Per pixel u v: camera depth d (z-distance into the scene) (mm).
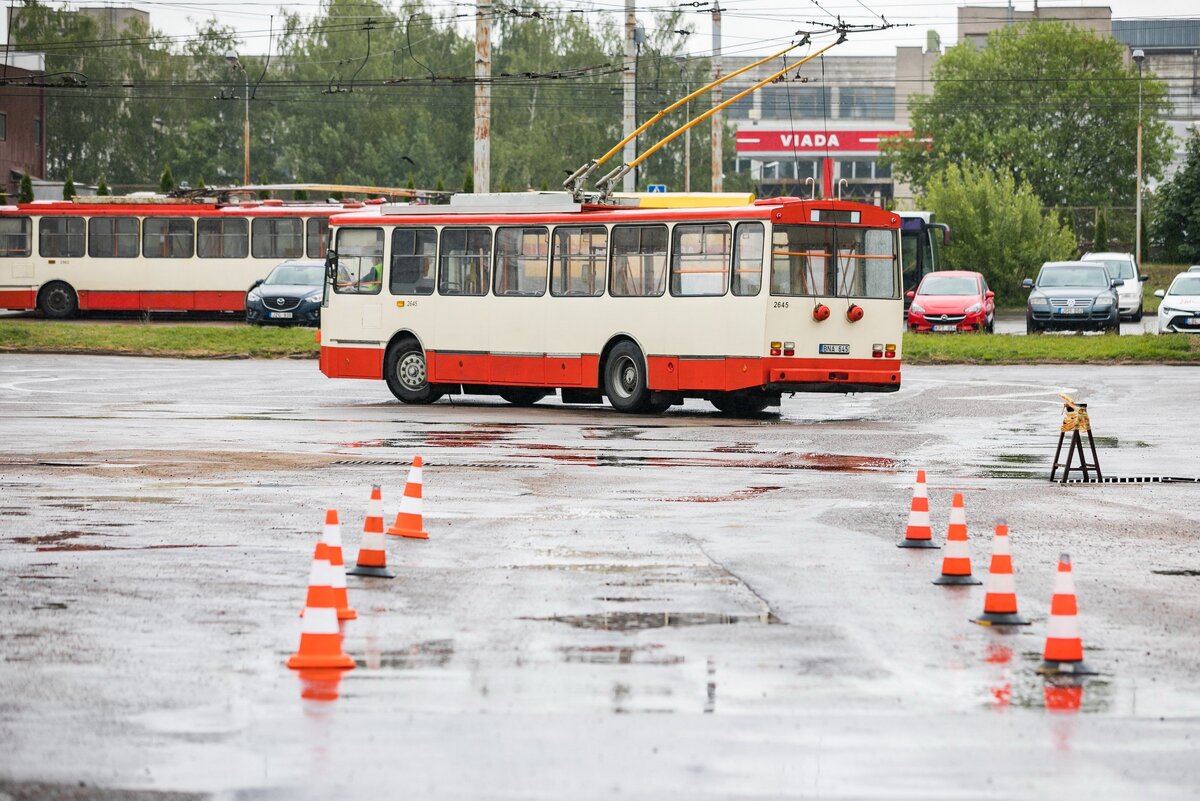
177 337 54938
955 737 9609
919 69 182250
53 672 11148
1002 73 128375
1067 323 57562
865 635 12461
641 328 34438
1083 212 121125
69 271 69062
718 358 33312
